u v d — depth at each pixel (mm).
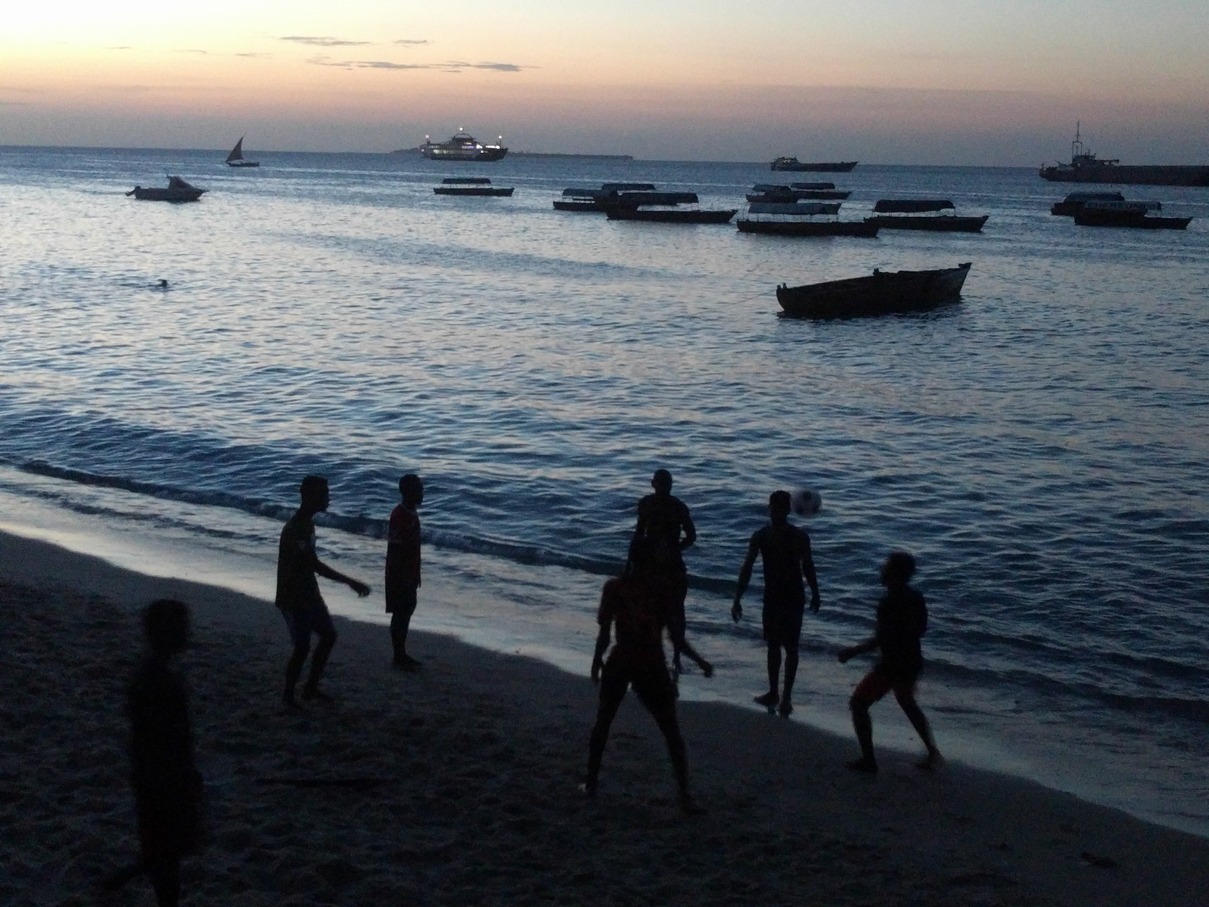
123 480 19125
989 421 26328
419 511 17625
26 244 75250
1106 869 7340
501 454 21516
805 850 7219
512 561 15117
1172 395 30094
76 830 6773
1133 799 8625
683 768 7621
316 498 9102
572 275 63188
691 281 61375
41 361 30969
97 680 9523
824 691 10750
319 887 6324
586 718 9656
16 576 13484
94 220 103250
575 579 14367
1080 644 12578
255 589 13422
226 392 27156
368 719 9117
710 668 7859
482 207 141000
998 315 49406
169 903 5582
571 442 22859
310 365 31453
